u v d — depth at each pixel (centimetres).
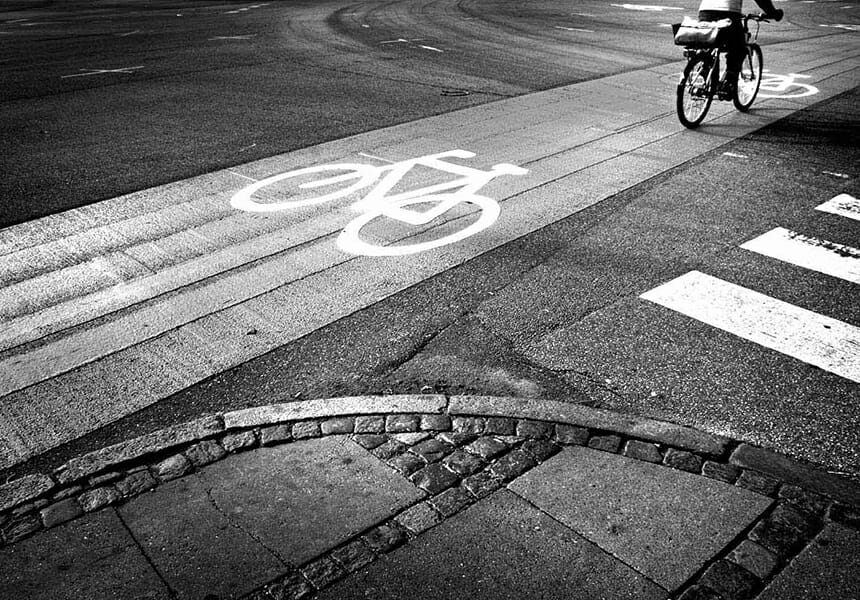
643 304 534
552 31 2041
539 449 374
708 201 738
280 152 884
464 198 738
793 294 551
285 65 1460
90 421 403
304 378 444
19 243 629
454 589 293
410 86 1277
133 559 306
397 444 378
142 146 904
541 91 1253
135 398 423
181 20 2219
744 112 1127
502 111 1104
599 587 294
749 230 668
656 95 1241
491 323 508
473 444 378
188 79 1316
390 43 1767
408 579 297
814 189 777
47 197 732
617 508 335
